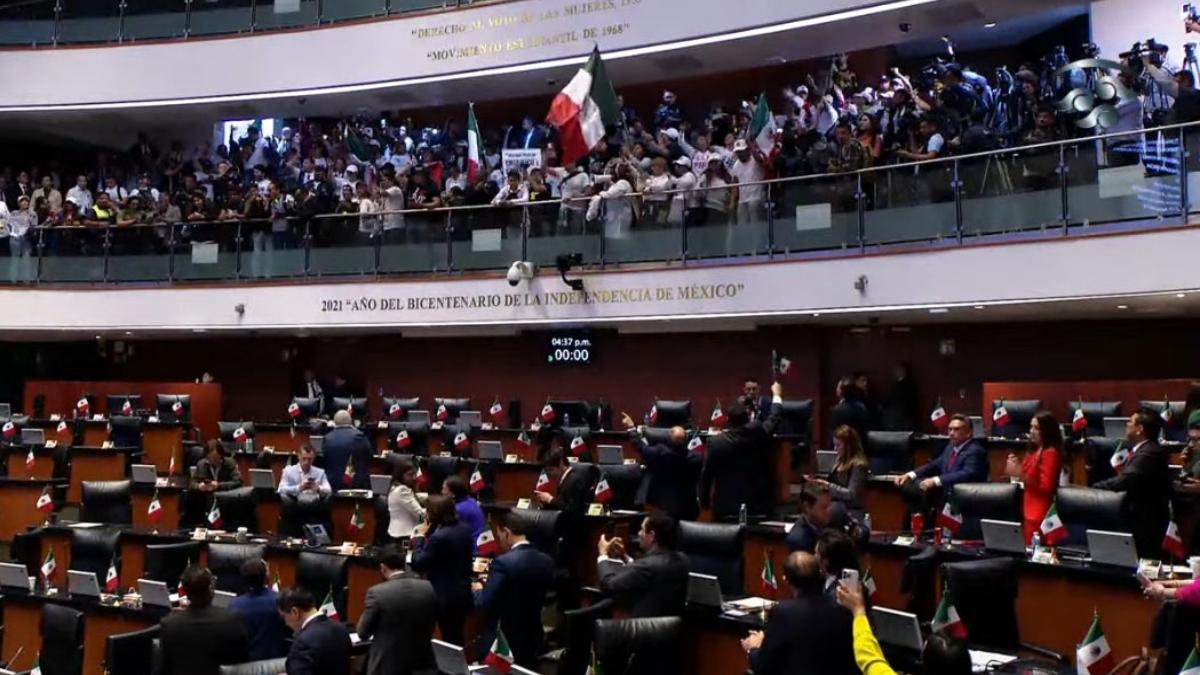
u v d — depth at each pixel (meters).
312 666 6.82
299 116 23.88
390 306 18.61
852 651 5.92
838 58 19.89
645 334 19.00
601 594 9.12
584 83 16.02
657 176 16.75
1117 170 12.41
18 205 22.81
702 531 8.84
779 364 15.90
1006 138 14.40
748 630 7.55
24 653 9.54
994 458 12.62
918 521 9.52
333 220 19.20
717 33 18.27
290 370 23.14
